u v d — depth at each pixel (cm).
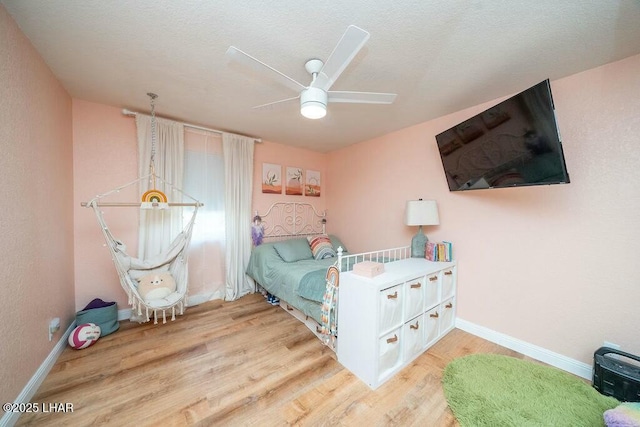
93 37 145
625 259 158
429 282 208
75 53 160
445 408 144
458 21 129
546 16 124
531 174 164
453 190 238
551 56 157
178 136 277
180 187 278
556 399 146
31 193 149
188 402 146
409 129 289
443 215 256
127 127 254
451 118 249
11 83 130
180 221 279
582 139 174
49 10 124
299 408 143
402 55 158
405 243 294
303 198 395
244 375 171
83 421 131
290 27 135
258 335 226
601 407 139
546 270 190
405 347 183
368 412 141
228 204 313
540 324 193
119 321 250
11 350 128
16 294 133
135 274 235
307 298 221
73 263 224
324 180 421
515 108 159
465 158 213
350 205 373
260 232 344
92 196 237
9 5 121
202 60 167
